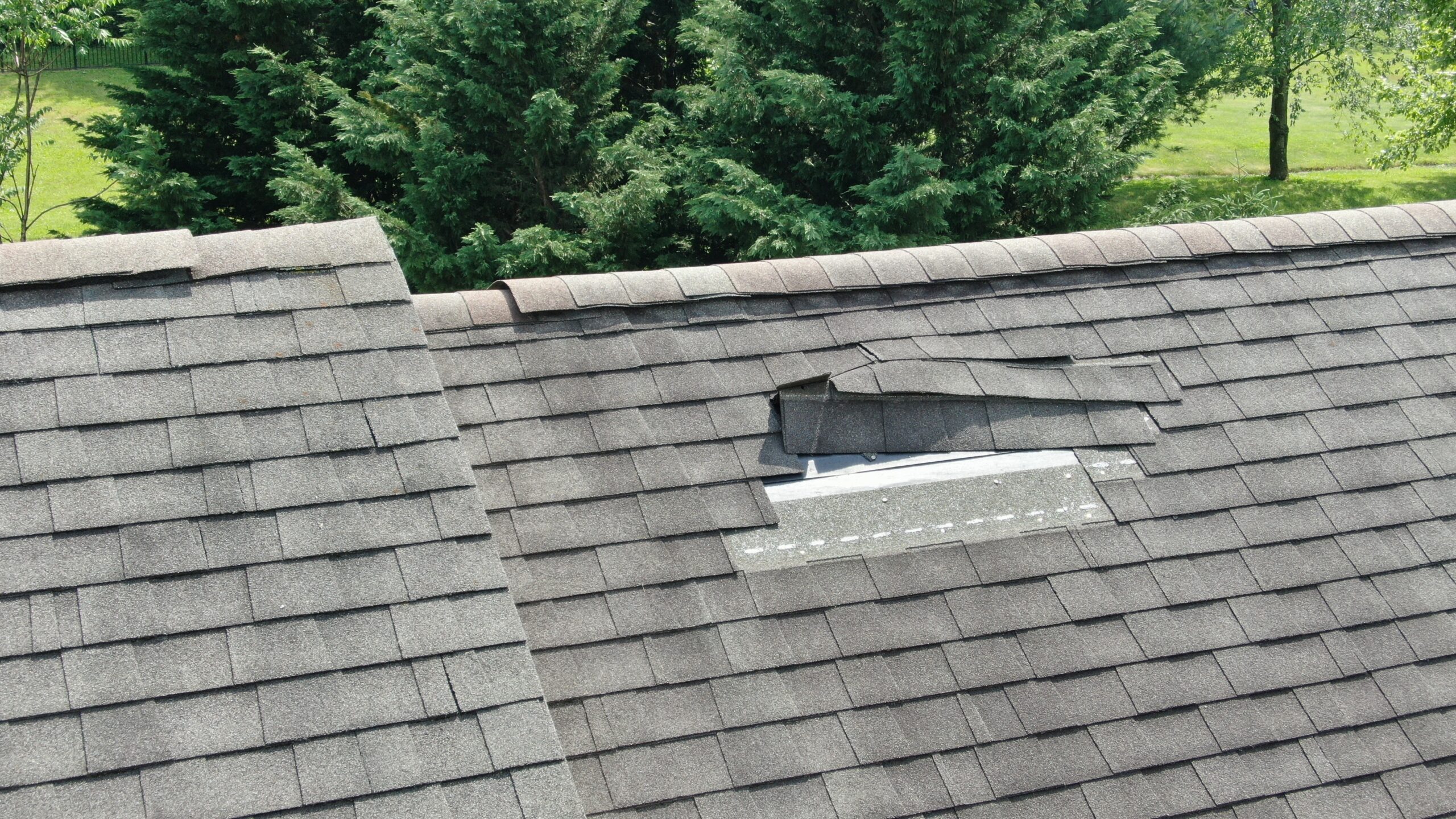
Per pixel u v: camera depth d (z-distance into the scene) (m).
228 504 5.04
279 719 4.49
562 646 5.55
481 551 5.07
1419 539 6.71
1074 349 7.39
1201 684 5.91
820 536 6.24
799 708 5.50
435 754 4.49
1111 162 19.77
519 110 20.72
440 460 5.34
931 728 5.54
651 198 19.70
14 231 29.75
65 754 4.27
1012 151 19.94
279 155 20.58
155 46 24.31
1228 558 6.46
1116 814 5.41
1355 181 34.66
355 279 6.02
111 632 4.58
